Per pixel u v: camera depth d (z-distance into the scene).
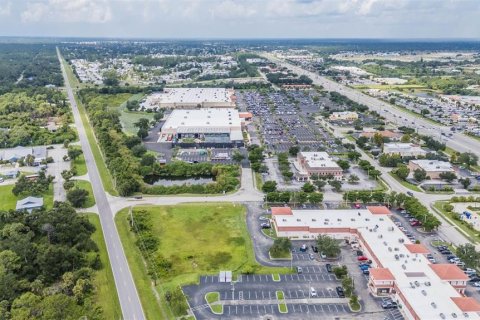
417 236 168.00
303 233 165.00
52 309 111.88
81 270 133.50
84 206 191.25
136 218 178.00
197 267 144.62
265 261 149.00
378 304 126.56
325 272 142.75
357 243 161.62
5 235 152.12
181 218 180.62
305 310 123.00
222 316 119.75
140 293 129.75
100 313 116.75
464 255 144.25
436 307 118.06
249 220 179.25
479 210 190.75
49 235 155.25
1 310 112.56
